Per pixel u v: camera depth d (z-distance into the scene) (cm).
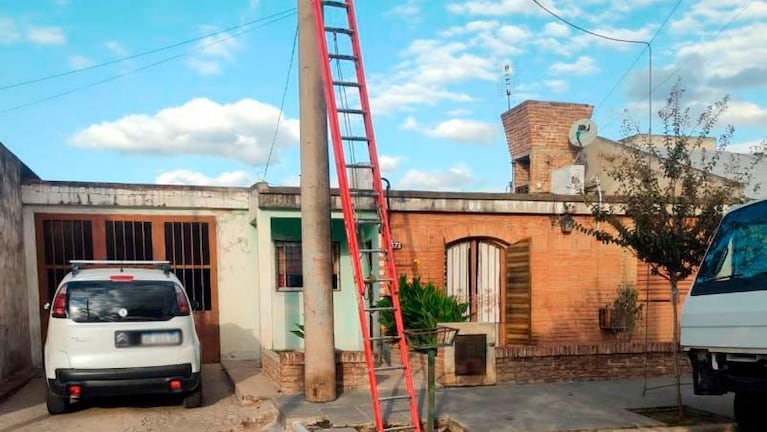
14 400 821
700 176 730
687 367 960
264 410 752
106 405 800
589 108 1494
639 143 1209
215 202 1133
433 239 1106
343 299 1160
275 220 1138
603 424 664
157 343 735
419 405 743
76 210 1062
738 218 607
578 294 1164
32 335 1025
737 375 546
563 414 705
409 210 1090
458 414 700
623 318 1148
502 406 740
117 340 720
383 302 963
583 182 1286
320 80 764
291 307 1152
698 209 704
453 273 1142
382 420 666
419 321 924
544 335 1140
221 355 1129
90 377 702
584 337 1162
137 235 1098
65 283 745
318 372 752
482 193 1123
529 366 887
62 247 1053
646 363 933
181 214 1122
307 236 762
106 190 1073
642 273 1196
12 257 952
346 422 665
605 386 867
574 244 1168
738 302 540
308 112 761
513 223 1149
